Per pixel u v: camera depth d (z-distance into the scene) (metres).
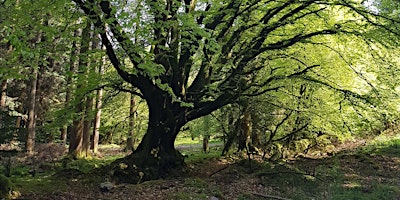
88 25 9.62
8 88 22.89
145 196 8.81
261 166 12.49
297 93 13.54
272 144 14.80
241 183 10.59
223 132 16.20
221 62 11.30
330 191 10.32
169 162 11.12
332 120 13.60
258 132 15.30
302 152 15.96
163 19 9.48
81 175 10.11
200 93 11.21
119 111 17.02
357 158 14.87
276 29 12.11
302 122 14.52
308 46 12.67
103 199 8.45
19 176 10.88
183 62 11.02
